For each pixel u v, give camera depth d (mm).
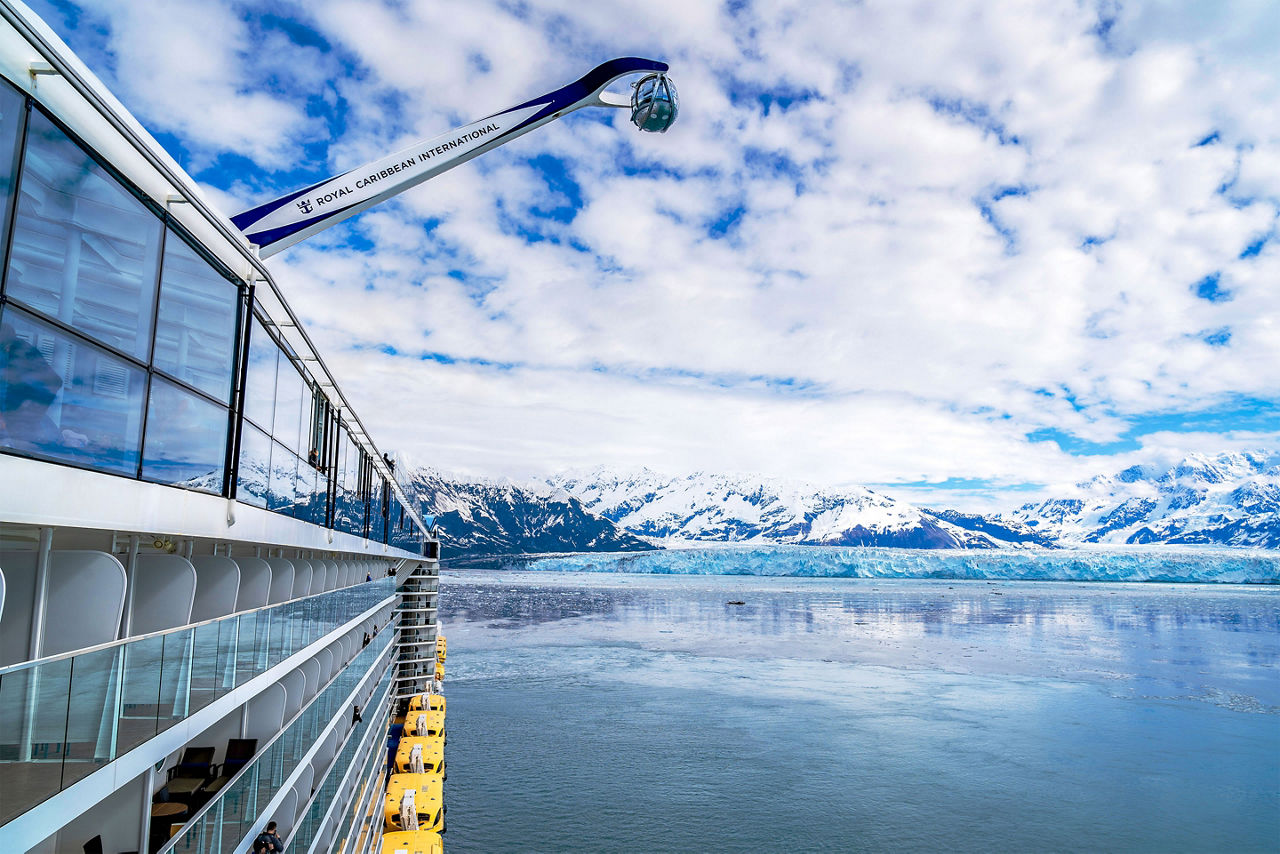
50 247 7301
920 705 95188
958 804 60312
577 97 21703
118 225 8547
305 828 19594
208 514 11375
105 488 8422
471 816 55594
